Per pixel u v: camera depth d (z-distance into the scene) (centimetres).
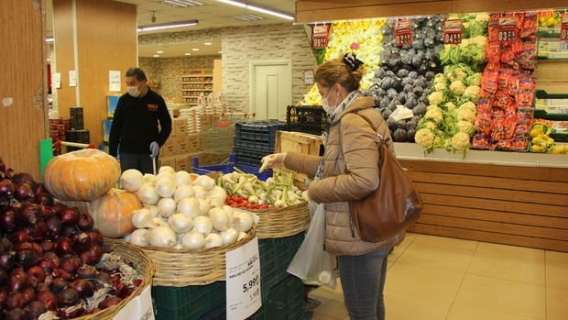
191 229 172
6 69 165
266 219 223
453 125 476
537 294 352
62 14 699
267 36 1084
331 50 535
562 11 454
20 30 168
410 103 494
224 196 209
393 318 313
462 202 484
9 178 147
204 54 1581
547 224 453
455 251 450
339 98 208
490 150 467
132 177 183
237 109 1148
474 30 478
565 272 397
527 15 461
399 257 431
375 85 513
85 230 149
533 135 455
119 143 464
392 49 510
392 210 188
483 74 476
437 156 484
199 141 712
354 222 193
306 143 303
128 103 453
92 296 128
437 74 492
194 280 165
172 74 1736
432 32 493
